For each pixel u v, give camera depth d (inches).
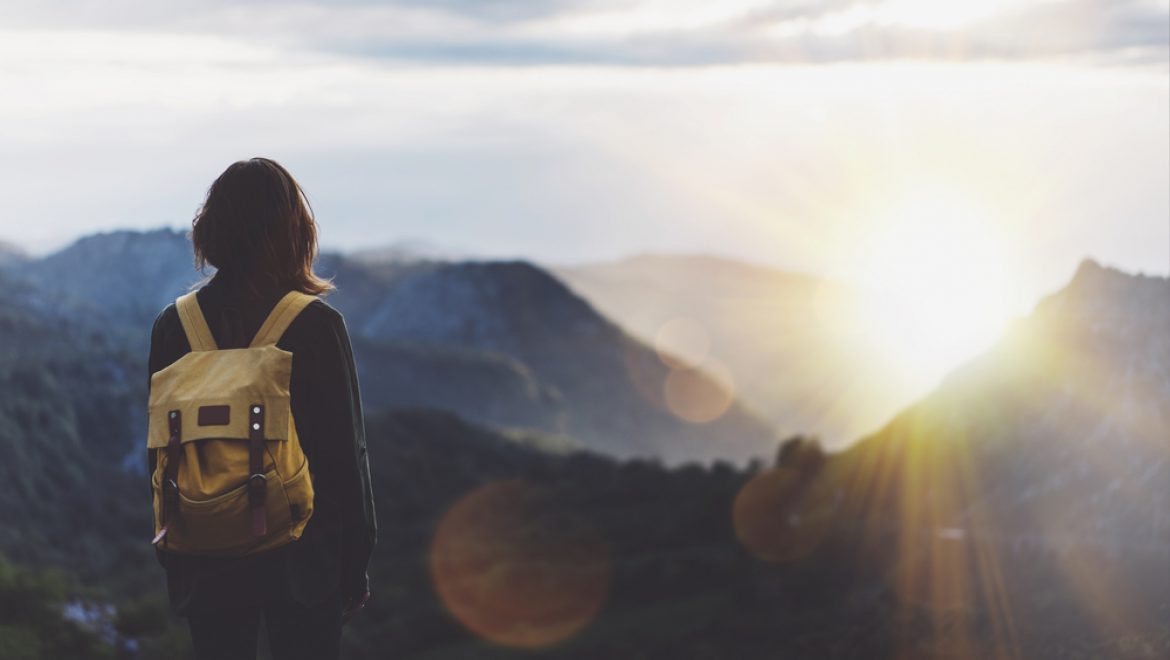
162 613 1323.8
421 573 3624.5
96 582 3422.7
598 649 1732.3
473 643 2368.4
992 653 527.5
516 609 2640.3
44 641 1152.8
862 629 717.3
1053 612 560.7
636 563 2615.7
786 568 1498.5
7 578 1238.9
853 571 1096.8
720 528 2778.1
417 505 5915.4
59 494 6717.5
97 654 1161.4
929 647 577.9
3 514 6003.9
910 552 954.7
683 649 1229.7
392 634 2514.8
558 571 3026.6
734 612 1403.8
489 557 3663.9
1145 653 450.3
